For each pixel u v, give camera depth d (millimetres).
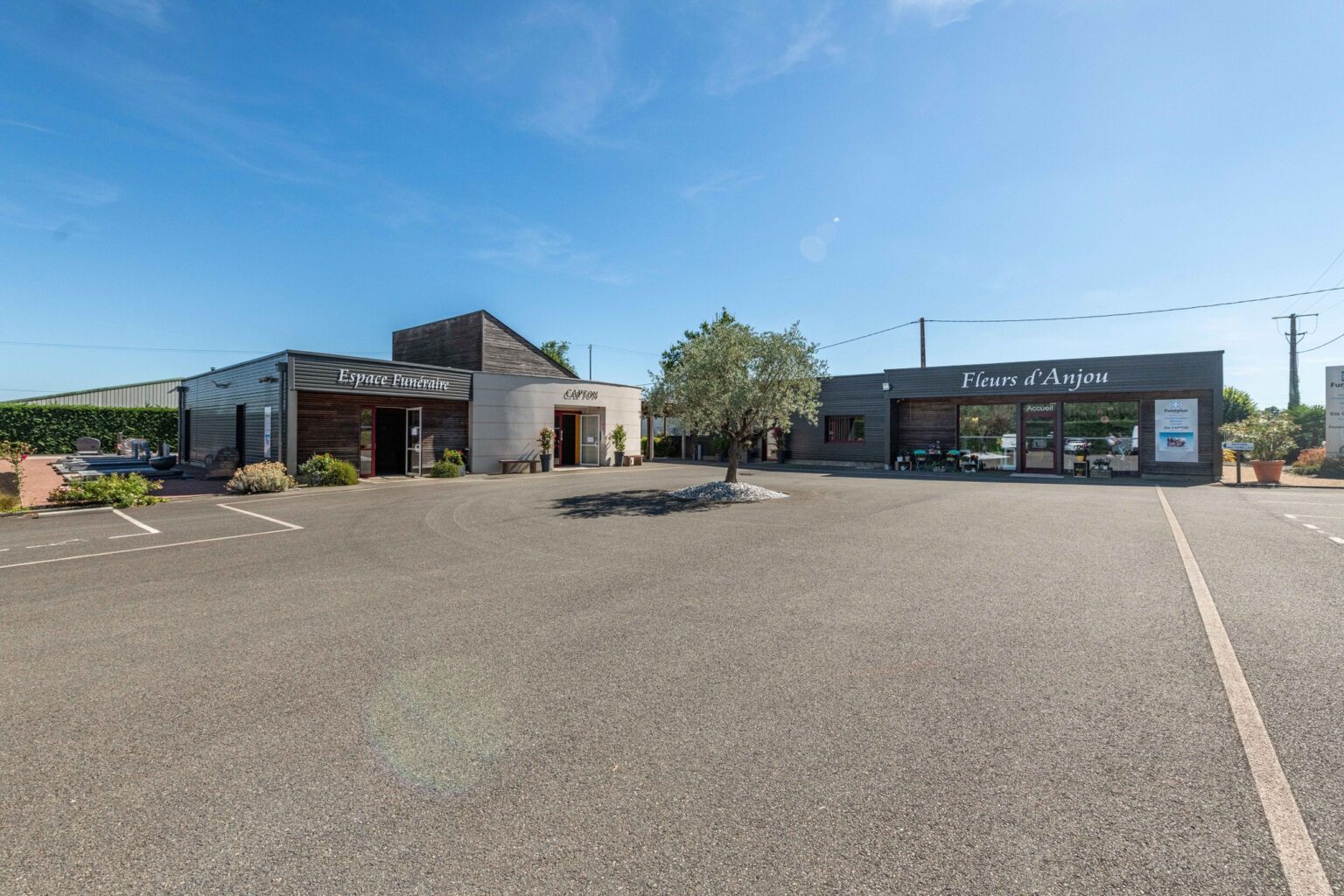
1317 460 19250
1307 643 4277
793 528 9336
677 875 2125
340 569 6828
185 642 4492
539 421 22625
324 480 16562
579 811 2475
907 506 11922
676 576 6422
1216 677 3717
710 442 30906
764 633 4609
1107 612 5043
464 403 21172
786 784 2646
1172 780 2646
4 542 8570
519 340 27094
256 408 18547
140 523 10188
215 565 7027
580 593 5762
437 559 7309
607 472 21797
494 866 2174
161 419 31406
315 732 3139
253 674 3906
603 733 3104
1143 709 3318
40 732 3174
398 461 21547
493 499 13453
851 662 4012
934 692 3553
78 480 13375
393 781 2693
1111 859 2170
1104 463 19984
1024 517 10391
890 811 2455
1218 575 6281
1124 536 8609
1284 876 2074
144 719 3299
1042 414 21328
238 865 2184
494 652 4258
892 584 6000
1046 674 3803
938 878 2094
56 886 2094
